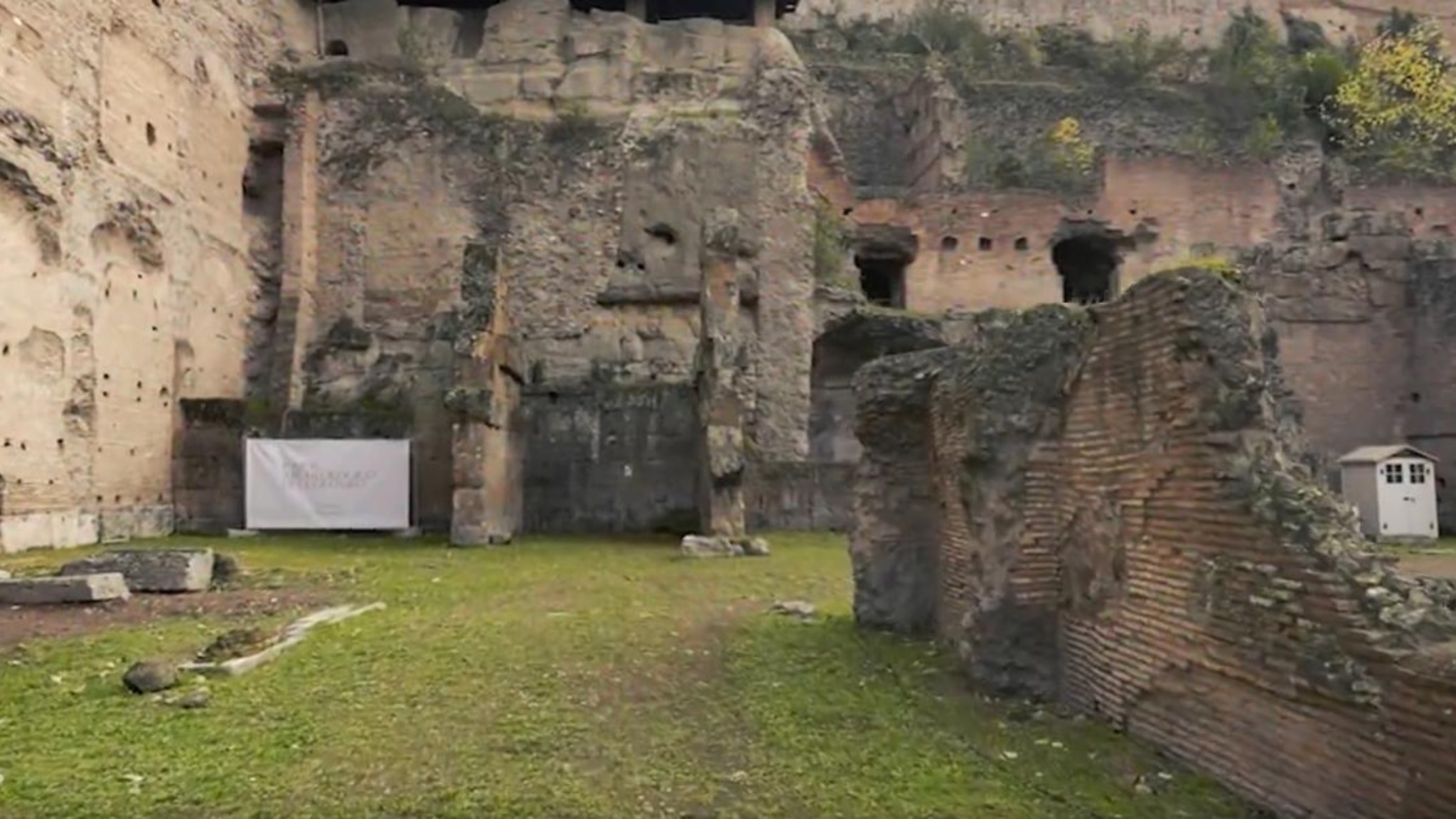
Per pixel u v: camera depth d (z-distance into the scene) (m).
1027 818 5.02
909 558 9.71
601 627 9.87
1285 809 4.89
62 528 17.30
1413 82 40.81
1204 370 5.73
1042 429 7.41
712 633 9.59
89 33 18.22
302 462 20.17
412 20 27.83
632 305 25.45
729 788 5.50
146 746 6.13
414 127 25.75
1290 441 6.23
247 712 6.88
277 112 25.20
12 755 5.95
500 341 19.36
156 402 20.30
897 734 6.41
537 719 6.79
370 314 25.11
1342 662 4.62
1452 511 23.20
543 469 21.81
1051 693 7.23
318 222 25.27
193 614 10.45
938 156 34.31
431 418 20.86
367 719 6.73
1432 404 23.73
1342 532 5.04
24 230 16.55
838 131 38.22
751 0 29.45
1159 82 40.84
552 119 26.47
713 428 18.23
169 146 21.02
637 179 26.03
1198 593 5.63
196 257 22.03
